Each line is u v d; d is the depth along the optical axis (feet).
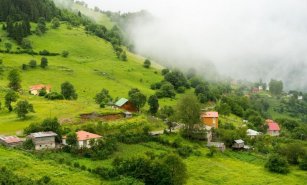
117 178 360.07
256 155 518.37
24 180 300.61
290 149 509.35
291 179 439.63
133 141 476.95
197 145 511.81
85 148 414.82
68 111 564.71
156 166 372.79
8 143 394.32
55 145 419.95
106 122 515.50
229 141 545.03
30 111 530.27
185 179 376.89
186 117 537.24
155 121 583.99
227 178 420.36
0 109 566.77
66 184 321.73
